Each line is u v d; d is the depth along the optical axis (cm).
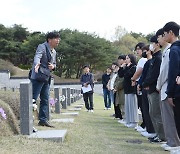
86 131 639
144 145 522
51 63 604
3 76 2972
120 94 860
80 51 4128
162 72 475
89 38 4262
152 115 547
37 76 584
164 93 477
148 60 600
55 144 473
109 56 4372
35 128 575
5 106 548
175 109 423
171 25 463
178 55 418
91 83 1218
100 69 4372
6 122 522
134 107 746
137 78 679
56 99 959
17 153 398
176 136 481
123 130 696
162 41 493
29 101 522
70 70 4362
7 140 465
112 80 1099
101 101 2048
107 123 823
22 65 4488
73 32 4591
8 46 4388
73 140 527
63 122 722
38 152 413
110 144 523
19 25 4775
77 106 1384
